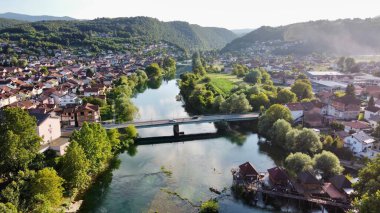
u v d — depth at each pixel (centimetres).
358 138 12162
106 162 11712
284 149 13325
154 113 19312
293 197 9181
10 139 8375
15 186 7525
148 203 9294
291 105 16550
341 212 8762
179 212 8844
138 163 12156
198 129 16625
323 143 12619
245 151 13500
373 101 17588
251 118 16625
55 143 11150
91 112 15700
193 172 11375
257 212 8944
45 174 7881
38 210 7331
